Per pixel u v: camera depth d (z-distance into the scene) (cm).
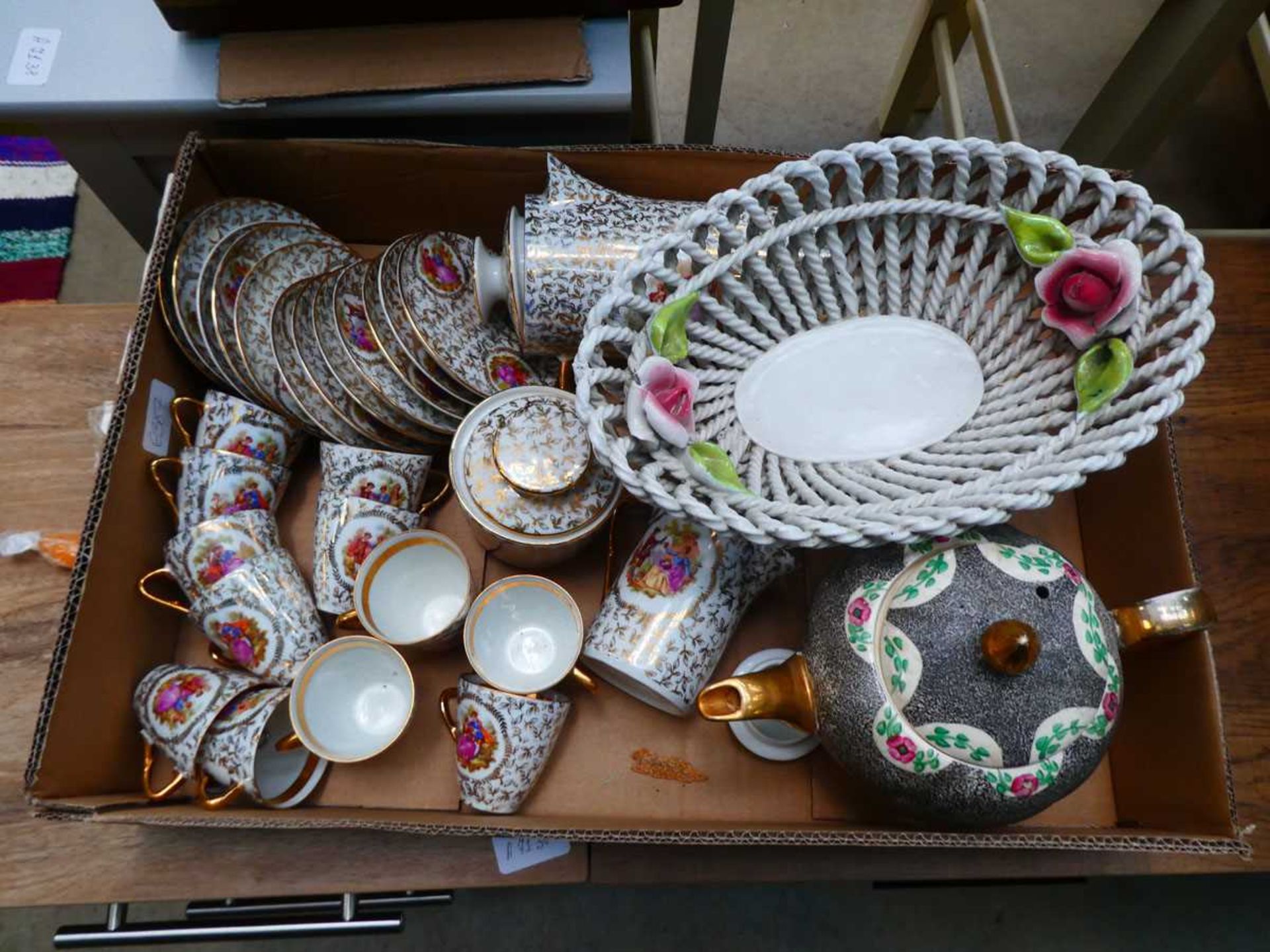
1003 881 81
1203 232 85
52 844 65
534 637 71
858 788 67
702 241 55
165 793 62
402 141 70
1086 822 68
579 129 81
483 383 71
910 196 57
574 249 64
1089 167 52
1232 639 73
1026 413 55
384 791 68
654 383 50
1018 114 146
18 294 135
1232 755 71
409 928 117
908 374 57
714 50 109
